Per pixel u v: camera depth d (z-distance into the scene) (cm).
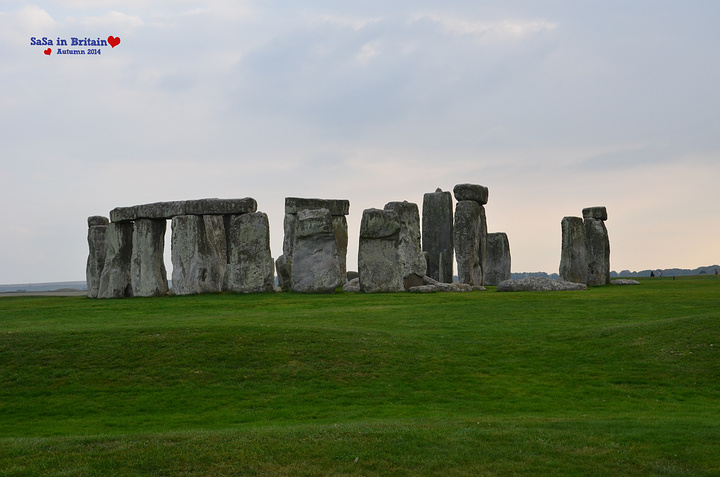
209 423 1522
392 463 1216
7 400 1711
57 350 1998
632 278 5703
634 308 2773
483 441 1302
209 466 1204
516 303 2989
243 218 3884
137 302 3453
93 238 4419
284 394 1728
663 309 2728
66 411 1628
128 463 1207
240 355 1961
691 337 2033
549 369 1922
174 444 1284
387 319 2608
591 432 1355
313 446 1273
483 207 4581
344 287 3919
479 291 3831
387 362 1947
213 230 4106
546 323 2480
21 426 1520
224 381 1812
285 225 4522
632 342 2083
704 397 1681
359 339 2134
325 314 2762
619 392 1727
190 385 1786
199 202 4000
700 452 1242
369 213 3703
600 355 2011
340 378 1838
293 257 3769
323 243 3725
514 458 1230
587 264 4712
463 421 1446
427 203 4656
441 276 4569
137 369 1880
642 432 1350
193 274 3975
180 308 3112
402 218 4219
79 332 2167
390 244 3731
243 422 1529
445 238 4600
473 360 1995
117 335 2123
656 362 1911
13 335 2123
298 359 1953
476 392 1733
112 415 1605
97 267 4391
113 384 1795
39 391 1756
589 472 1180
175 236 4019
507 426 1398
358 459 1224
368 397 1702
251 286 3841
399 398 1694
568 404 1633
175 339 2078
